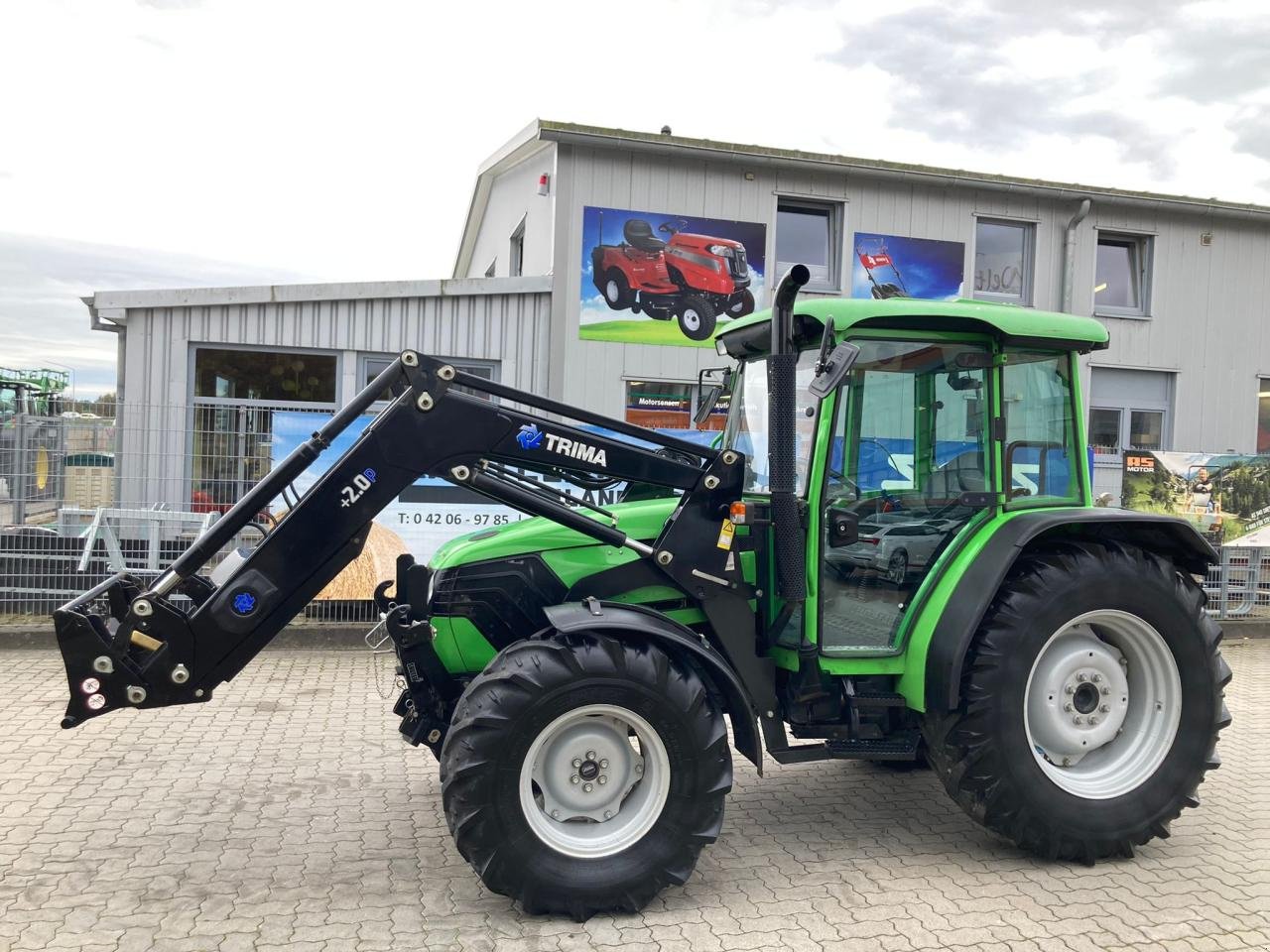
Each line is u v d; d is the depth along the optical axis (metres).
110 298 9.91
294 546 3.51
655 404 11.19
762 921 3.39
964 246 12.19
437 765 5.02
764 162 11.21
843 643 3.99
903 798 4.69
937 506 4.09
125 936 3.19
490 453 3.63
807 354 4.02
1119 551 4.04
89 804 4.39
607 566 3.89
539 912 3.36
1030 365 4.17
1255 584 9.60
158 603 3.40
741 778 4.97
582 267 10.88
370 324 10.52
